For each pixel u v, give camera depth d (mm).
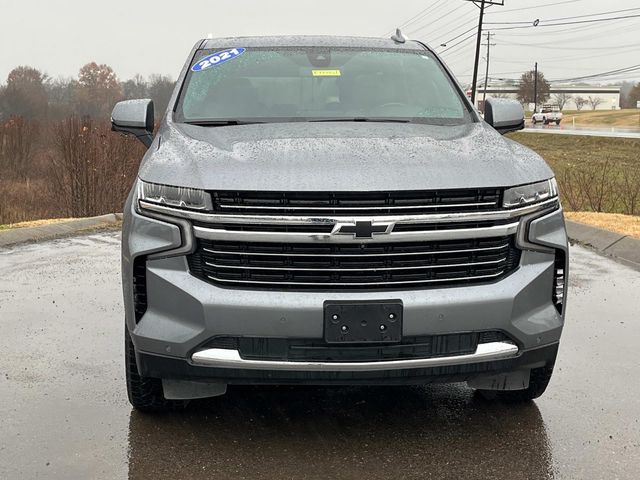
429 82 4801
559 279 3484
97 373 4527
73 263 8250
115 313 6008
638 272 7812
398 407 3992
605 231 9789
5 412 3889
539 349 3383
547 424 3795
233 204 3131
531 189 3344
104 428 3688
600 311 6184
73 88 99875
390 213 3127
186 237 3188
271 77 4699
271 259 3146
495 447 3514
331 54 5000
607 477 3225
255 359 3152
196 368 3211
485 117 4844
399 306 3109
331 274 3139
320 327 3096
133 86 102875
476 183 3211
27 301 6391
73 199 17875
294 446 3496
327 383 3213
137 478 3168
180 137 3814
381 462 3340
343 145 3504
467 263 3229
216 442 3535
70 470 3238
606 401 4141
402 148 3480
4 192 21797
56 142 18516
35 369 4594
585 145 55625
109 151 18125
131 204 3447
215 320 3123
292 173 3176
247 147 3506
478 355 3230
